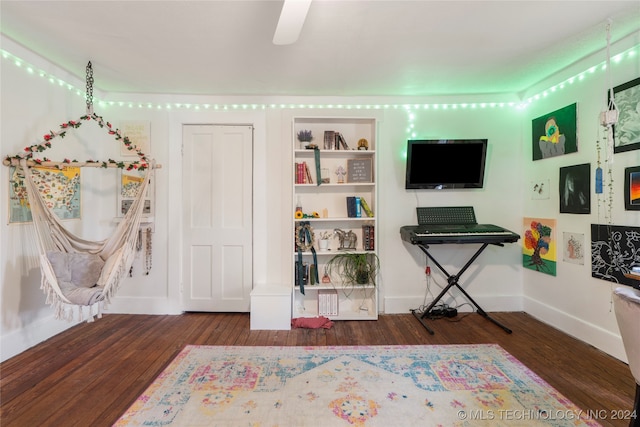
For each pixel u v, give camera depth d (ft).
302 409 6.04
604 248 8.16
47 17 6.62
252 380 7.00
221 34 7.22
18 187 8.13
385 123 11.27
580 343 8.77
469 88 10.67
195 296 11.32
